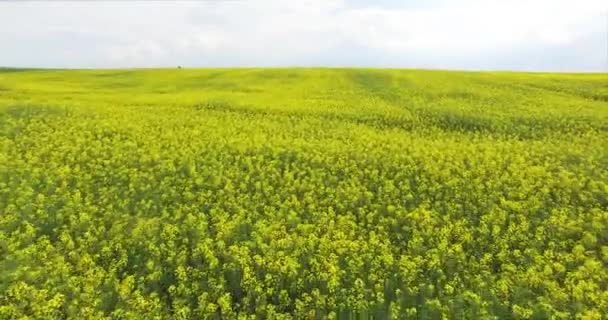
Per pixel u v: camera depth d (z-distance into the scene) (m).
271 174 20.00
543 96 36.16
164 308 11.95
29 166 19.95
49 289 12.30
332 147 23.20
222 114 31.75
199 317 11.62
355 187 18.39
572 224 15.05
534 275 12.48
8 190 17.27
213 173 19.73
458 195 17.69
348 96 37.91
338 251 13.90
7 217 15.47
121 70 62.69
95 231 15.16
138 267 13.57
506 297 11.87
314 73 53.28
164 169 20.44
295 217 15.98
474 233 15.27
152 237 14.89
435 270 13.10
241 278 13.12
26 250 13.55
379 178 19.66
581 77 45.34
